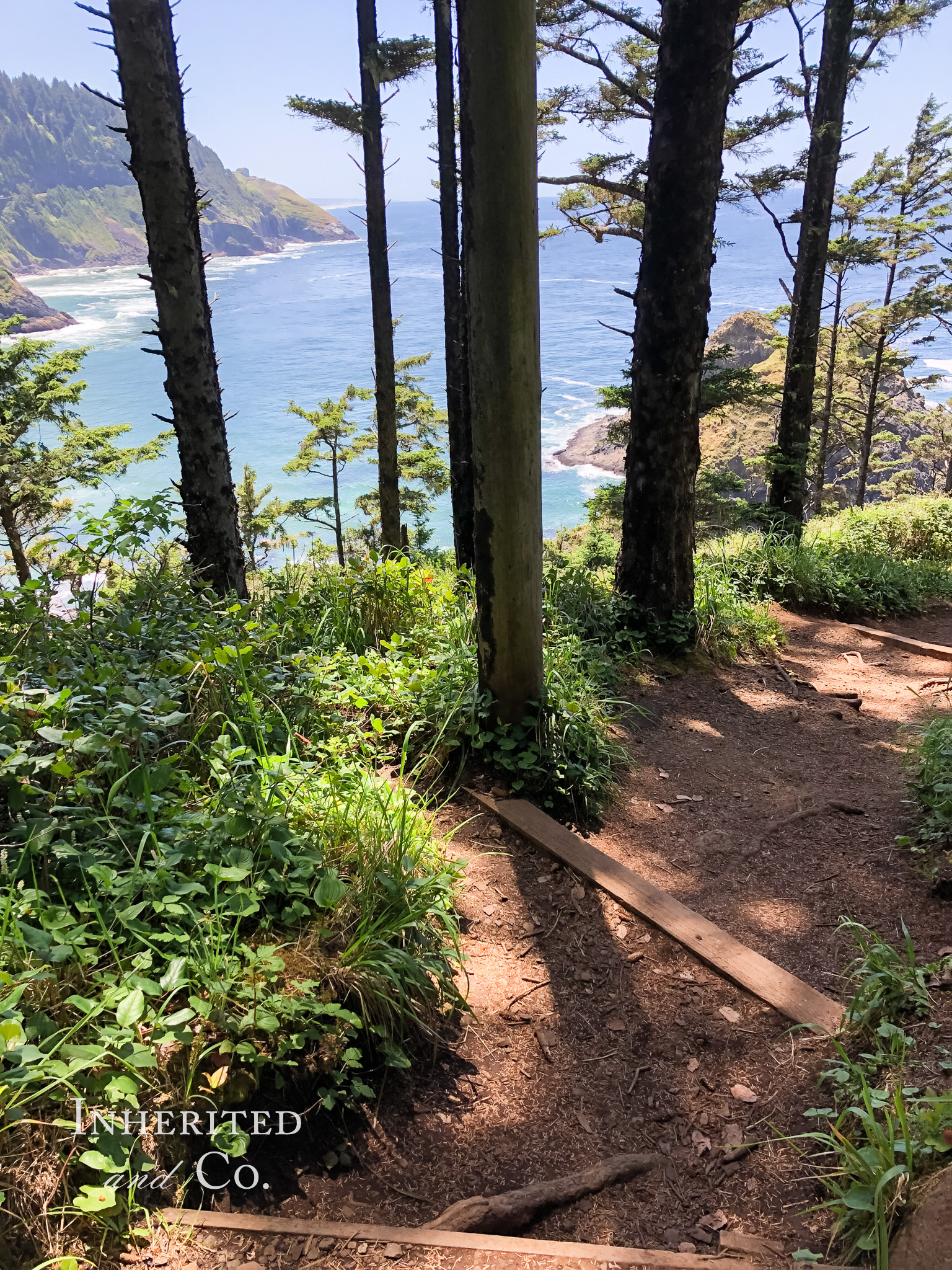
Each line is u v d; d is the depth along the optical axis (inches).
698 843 151.5
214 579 247.0
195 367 229.3
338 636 191.5
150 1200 72.5
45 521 693.9
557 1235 77.7
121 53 201.3
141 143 208.5
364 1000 92.0
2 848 90.4
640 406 229.0
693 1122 92.0
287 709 151.8
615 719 202.1
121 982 79.4
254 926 96.9
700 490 498.6
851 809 163.9
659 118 202.2
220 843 98.7
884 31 486.0
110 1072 73.7
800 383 426.0
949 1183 66.5
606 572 331.9
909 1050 89.0
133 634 149.7
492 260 128.6
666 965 116.6
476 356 135.9
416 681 164.4
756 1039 102.9
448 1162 85.2
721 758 190.9
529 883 133.3
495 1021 105.5
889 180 873.5
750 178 536.4
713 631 255.6
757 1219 78.8
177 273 219.6
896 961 107.0
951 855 136.9
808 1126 88.0
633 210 539.5
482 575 149.7
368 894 102.0
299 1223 72.6
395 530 513.7
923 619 344.2
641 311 221.1
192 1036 76.0
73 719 114.8
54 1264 62.0
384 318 462.9
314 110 427.2
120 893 86.2
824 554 370.9
